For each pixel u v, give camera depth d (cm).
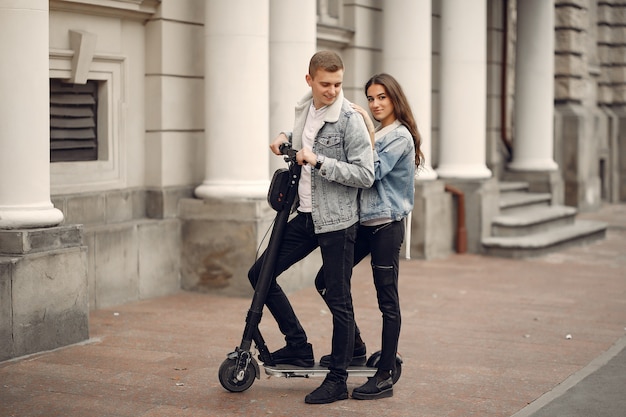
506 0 1697
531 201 1557
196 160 1017
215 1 978
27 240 699
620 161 2275
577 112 1959
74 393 603
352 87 1288
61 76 876
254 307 592
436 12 1462
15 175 715
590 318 898
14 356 691
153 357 703
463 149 1376
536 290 1056
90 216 909
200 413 562
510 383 648
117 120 946
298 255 599
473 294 1023
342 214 575
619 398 611
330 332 809
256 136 987
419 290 1045
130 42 955
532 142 1656
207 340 764
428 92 1302
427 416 565
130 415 558
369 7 1310
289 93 1068
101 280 894
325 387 588
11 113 712
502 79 1698
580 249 1437
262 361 611
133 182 970
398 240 590
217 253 970
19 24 709
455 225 1352
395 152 582
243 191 971
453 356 729
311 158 559
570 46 1952
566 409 584
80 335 747
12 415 555
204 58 999
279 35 1064
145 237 942
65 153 901
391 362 596
